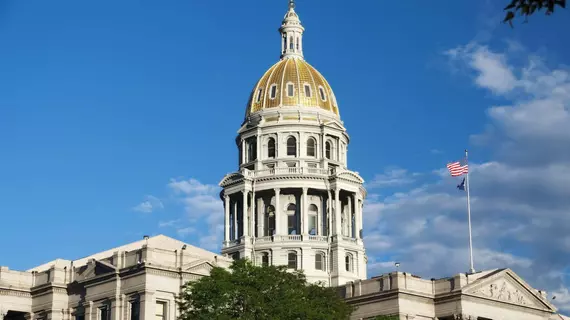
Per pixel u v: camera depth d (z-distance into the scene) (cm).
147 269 11912
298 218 16600
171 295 12062
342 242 16338
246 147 17488
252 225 16612
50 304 13038
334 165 17200
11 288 13212
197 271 12319
